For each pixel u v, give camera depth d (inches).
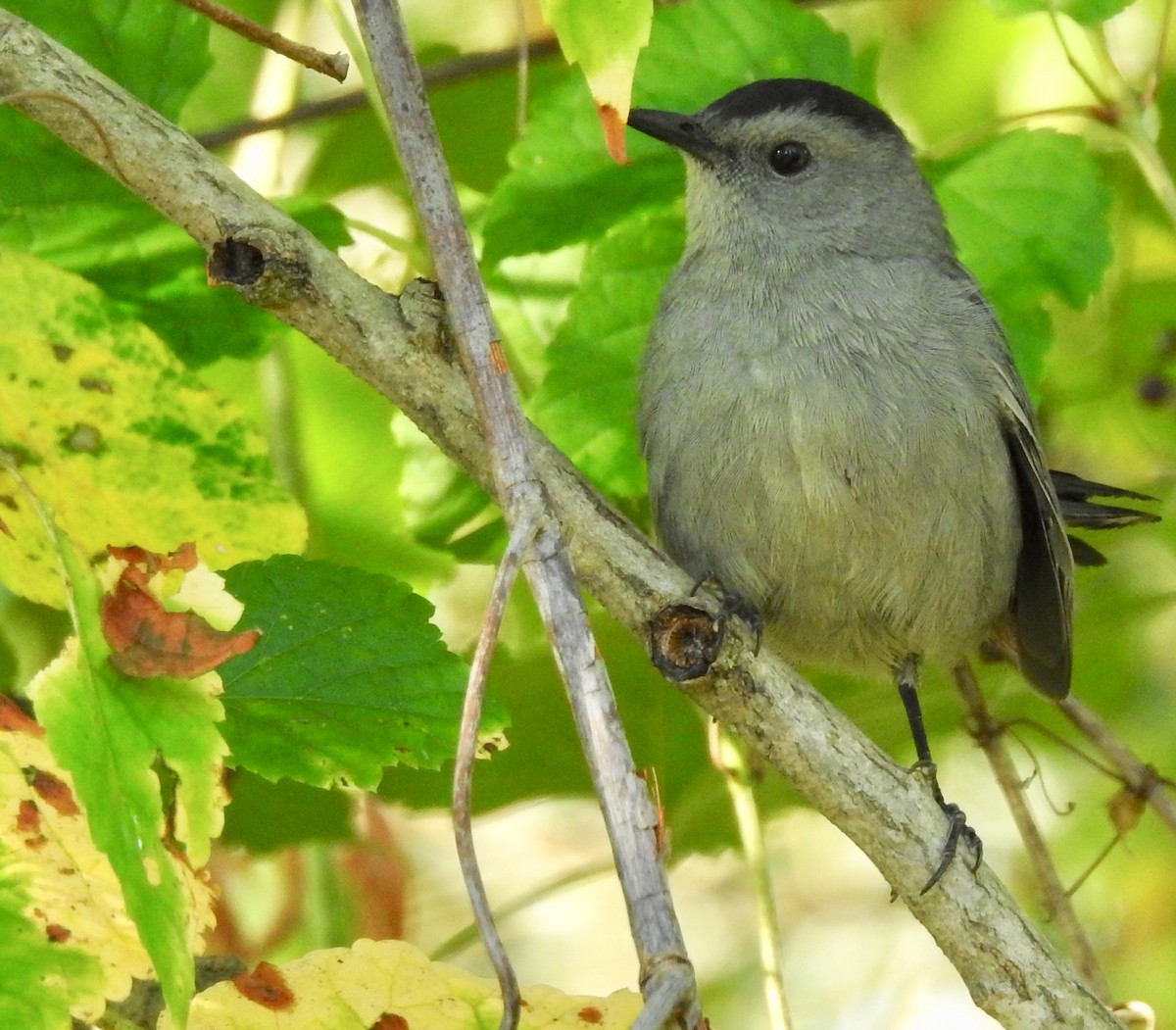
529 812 588.4
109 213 376.8
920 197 413.4
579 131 388.2
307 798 406.0
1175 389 511.5
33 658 419.5
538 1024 276.4
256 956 434.0
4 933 212.8
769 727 293.0
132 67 386.3
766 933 398.0
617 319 407.8
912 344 382.9
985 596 410.9
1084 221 399.9
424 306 279.3
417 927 543.2
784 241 405.4
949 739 510.0
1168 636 535.8
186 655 230.2
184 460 279.3
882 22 560.1
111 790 214.5
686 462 385.7
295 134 500.1
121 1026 260.2
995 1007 296.0
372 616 305.0
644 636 290.2
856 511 379.6
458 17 517.7
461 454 278.8
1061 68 539.8
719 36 421.7
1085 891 561.3
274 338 394.0
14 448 273.4
